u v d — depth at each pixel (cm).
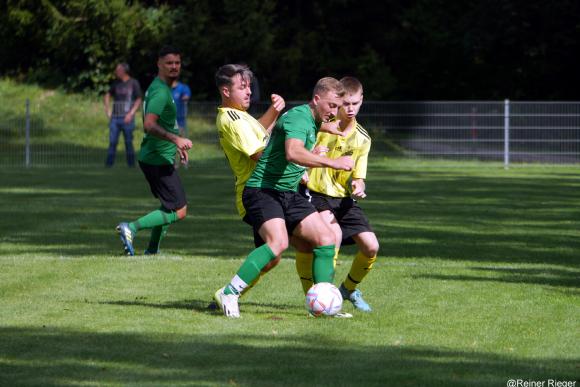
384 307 1628
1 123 6156
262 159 1537
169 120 2267
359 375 1162
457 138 6141
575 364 1227
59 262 2119
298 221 1546
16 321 1464
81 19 7219
